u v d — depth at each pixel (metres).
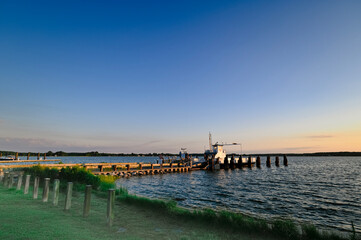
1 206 8.67
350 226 14.23
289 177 49.34
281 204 20.83
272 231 7.86
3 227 6.07
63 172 19.78
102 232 6.62
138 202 11.84
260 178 47.03
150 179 44.09
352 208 19.56
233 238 7.22
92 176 18.72
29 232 5.81
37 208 8.78
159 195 25.00
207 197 24.00
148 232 7.21
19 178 12.73
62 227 6.54
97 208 9.98
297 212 17.86
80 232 6.29
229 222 8.44
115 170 47.47
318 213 17.69
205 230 7.91
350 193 27.84
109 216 7.40
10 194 11.44
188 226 8.34
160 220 8.98
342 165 106.50
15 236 5.43
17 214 7.56
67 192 8.89
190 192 27.75
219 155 73.94
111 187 17.39
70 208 9.40
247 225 8.15
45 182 10.17
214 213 9.44
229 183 38.16
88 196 8.21
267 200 22.72
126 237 6.39
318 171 67.94
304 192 28.42
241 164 79.56
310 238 7.51
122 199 13.21
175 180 42.84
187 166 66.69
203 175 54.53
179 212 9.94
